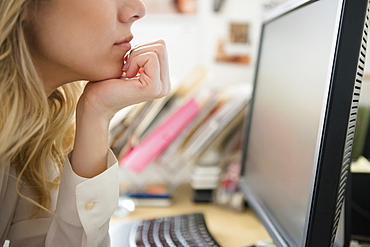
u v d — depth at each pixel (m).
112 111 0.65
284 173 0.73
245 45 1.46
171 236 0.88
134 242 0.87
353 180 0.87
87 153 0.65
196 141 1.25
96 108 0.64
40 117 0.61
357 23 0.51
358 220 0.88
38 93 0.59
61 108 0.76
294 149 0.68
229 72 1.48
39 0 0.57
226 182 1.20
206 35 1.46
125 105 0.65
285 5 0.81
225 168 1.26
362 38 0.51
